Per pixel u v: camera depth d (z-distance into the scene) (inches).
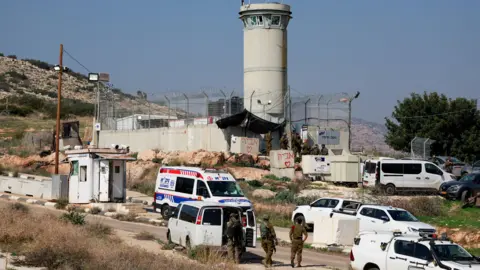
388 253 1551.4
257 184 3811.5
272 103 5241.1
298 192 3671.3
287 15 5659.5
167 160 4493.1
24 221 2033.7
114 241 2003.0
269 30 5615.2
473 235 2442.2
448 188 3321.9
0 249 1742.1
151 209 3186.5
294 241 1903.3
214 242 1892.2
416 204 3078.2
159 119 5388.8
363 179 3735.2
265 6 5590.6
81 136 6870.1
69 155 3307.1
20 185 3784.5
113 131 5629.9
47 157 5128.0
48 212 2800.2
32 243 1793.8
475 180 3307.1
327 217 2551.7
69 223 2224.4
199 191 2600.9
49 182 3548.2
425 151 4835.1
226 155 4377.5
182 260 1644.9
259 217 3021.7
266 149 4692.4
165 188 2829.7
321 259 2155.5
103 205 3097.9
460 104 6122.1
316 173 4188.0
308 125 4862.2
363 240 1635.1
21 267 1534.2
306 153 4527.6
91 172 3176.7
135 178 4377.5
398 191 3585.1
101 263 1508.4
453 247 1499.8
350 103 4859.7
